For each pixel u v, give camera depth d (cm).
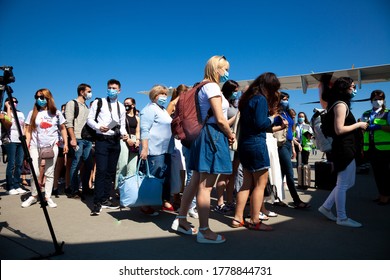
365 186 650
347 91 358
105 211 422
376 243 293
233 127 368
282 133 447
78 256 254
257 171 325
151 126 392
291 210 435
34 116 446
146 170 400
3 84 251
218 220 382
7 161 561
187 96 305
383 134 470
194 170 296
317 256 260
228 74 307
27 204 446
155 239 302
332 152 362
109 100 436
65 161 541
